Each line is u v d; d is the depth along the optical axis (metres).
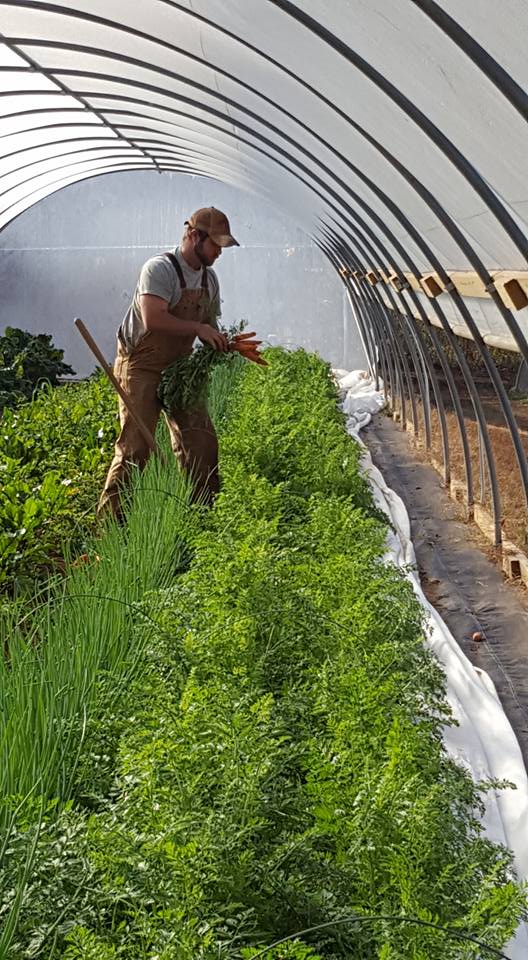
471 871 2.79
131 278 21.39
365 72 5.14
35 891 2.66
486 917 2.62
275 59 6.21
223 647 4.05
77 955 2.43
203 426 7.29
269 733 3.33
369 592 4.66
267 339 21.59
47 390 15.60
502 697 5.64
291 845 2.75
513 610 6.85
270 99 7.60
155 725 3.43
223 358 7.02
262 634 4.29
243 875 2.68
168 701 3.58
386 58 4.66
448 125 4.78
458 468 10.86
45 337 17.64
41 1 7.57
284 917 2.66
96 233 21.30
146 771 2.99
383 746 3.37
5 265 21.45
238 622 4.07
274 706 3.61
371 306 16.48
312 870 2.77
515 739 4.98
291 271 21.36
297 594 4.41
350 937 2.61
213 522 5.89
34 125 13.27
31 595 5.80
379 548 5.37
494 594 7.17
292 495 7.02
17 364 16.09
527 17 3.21
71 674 3.94
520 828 4.22
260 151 11.22
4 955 2.46
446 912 2.68
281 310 21.50
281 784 3.18
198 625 4.27
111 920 2.80
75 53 9.21
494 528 8.19
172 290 6.95
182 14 6.39
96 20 7.66
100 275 21.42
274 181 14.02
